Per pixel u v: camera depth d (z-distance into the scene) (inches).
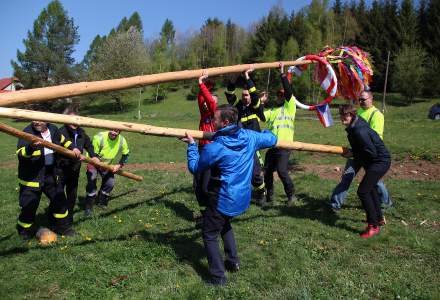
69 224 237.8
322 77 273.6
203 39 3545.8
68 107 233.9
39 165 224.4
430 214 263.7
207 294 169.2
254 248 213.9
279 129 285.6
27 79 2365.9
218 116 171.3
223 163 168.4
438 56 2347.4
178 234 234.2
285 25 2751.0
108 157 288.5
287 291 168.6
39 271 189.8
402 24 2394.2
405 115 1577.3
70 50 2463.1
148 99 2586.1
